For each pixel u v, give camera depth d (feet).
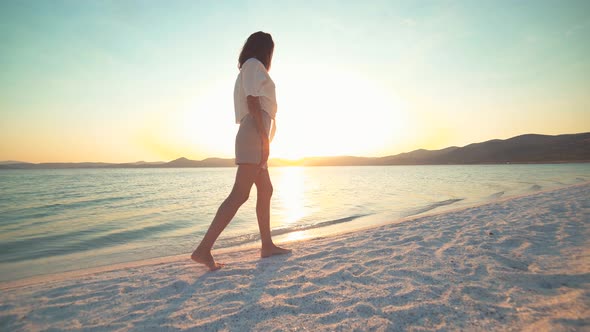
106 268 9.61
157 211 28.09
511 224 11.93
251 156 7.57
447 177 85.46
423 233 11.48
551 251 8.04
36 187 69.92
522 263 7.23
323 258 8.70
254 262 8.54
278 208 27.58
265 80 7.57
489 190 39.99
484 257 7.87
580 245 8.43
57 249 14.52
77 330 4.90
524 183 50.14
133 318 5.28
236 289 6.44
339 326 4.69
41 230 19.26
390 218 21.08
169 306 5.72
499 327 4.40
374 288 6.19
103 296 6.37
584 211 13.91
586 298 5.06
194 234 17.76
